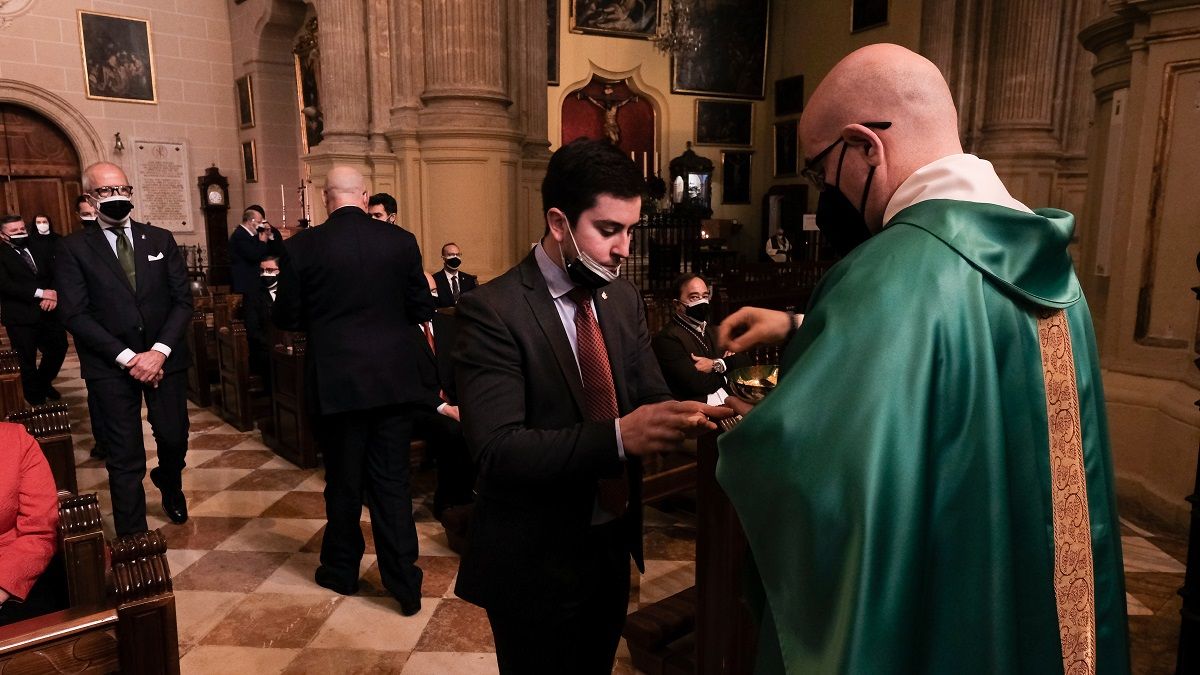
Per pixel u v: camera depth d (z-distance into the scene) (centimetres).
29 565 186
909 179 95
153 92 1295
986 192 92
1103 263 457
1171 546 349
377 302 291
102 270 338
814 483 77
